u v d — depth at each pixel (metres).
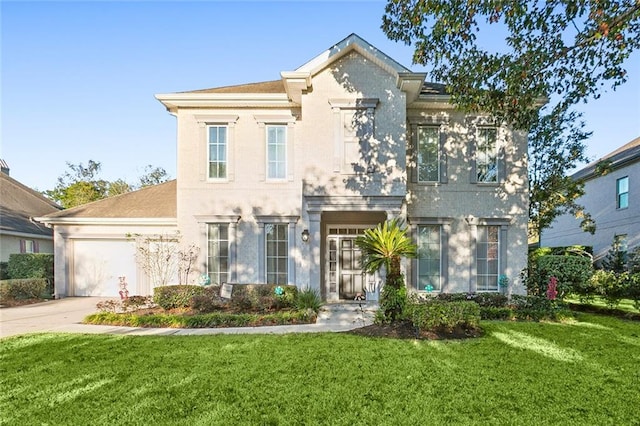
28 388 5.34
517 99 8.73
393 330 8.47
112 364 6.36
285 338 8.03
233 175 13.77
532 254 16.75
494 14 7.50
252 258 13.70
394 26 9.16
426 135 13.79
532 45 8.14
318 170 12.27
